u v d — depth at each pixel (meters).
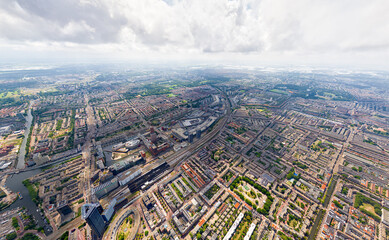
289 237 178.00
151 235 182.12
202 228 184.38
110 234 182.50
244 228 186.38
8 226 193.12
